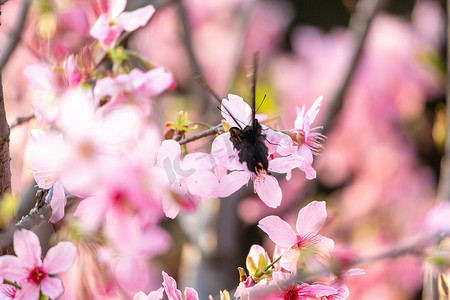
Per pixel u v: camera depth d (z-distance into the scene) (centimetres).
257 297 75
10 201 75
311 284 77
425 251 88
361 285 154
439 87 166
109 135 72
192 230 123
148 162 75
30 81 81
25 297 74
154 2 100
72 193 73
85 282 77
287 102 166
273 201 79
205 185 77
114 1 83
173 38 143
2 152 75
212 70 160
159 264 136
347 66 123
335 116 124
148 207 72
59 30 87
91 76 81
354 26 126
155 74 81
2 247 75
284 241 78
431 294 90
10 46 94
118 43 84
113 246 76
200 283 120
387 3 125
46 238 96
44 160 72
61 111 73
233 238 121
